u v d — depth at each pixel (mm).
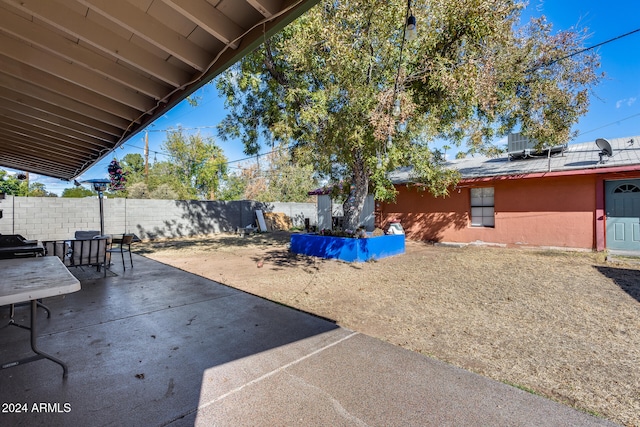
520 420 1932
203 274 6348
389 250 8422
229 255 8906
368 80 6219
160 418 1941
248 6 2326
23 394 2172
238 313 3939
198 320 3680
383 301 4461
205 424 1893
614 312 3896
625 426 1877
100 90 3471
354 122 5984
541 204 9102
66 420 1904
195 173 25531
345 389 2268
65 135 5406
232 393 2215
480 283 5453
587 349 2928
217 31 2396
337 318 3771
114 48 2719
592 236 8359
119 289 5109
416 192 11688
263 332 3324
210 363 2645
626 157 8289
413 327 3484
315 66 6367
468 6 5418
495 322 3631
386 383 2348
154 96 3506
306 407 2059
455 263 7320
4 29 2508
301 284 5465
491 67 6074
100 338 3146
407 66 6270
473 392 2234
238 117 9562
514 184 9547
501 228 9797
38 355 2379
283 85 7375
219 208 15617
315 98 6059
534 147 9398
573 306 4156
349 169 8648
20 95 3990
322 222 14797
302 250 9008
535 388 2291
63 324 3531
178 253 9352
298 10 2133
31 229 10258
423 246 10453
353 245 7566
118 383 2330
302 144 8219
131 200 12508
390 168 7254
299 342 3076
